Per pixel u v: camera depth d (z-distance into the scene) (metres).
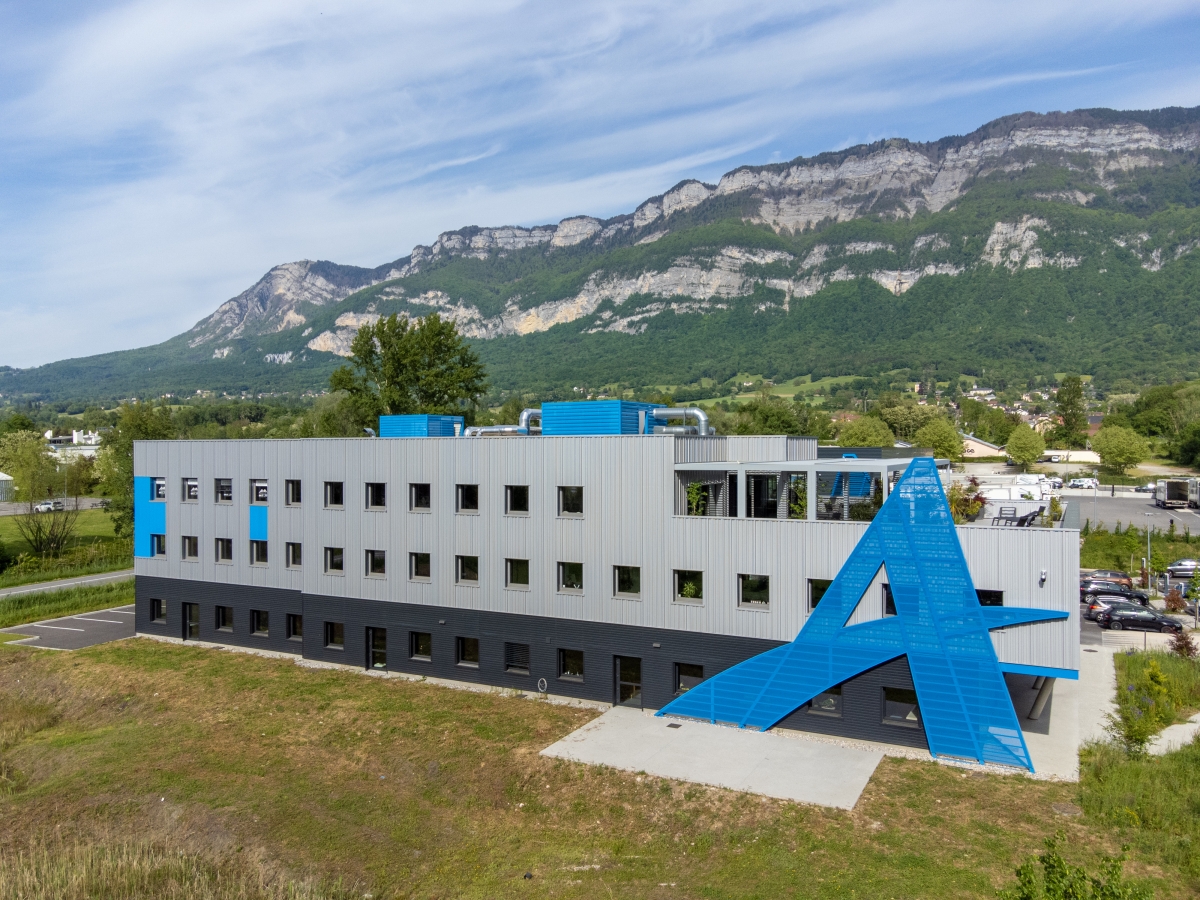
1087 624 44.06
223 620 42.16
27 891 20.36
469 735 28.41
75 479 112.75
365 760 27.20
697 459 31.36
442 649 35.25
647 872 19.98
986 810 21.44
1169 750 24.97
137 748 29.03
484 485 34.03
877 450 37.72
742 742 26.92
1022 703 29.33
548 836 22.14
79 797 25.59
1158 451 153.88
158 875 21.14
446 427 40.25
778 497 30.36
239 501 40.91
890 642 26.05
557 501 32.41
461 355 77.69
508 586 33.62
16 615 49.44
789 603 27.94
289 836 22.72
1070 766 24.14
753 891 18.50
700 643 29.55
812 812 21.70
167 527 43.47
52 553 72.50
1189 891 17.47
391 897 19.61
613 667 31.36
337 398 122.81
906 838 20.20
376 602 36.81
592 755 26.00
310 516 38.62
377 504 37.03
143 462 44.16
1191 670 33.06
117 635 44.81
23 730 31.88
